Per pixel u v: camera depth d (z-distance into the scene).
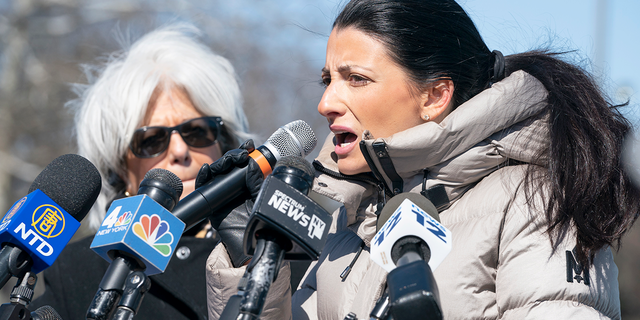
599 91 1.75
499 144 1.58
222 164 1.48
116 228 1.24
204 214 1.46
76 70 12.90
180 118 2.70
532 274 1.38
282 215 1.10
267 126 11.62
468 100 1.65
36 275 1.32
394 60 1.64
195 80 2.73
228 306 1.08
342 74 1.68
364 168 1.68
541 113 1.62
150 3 12.05
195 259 2.55
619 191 1.49
